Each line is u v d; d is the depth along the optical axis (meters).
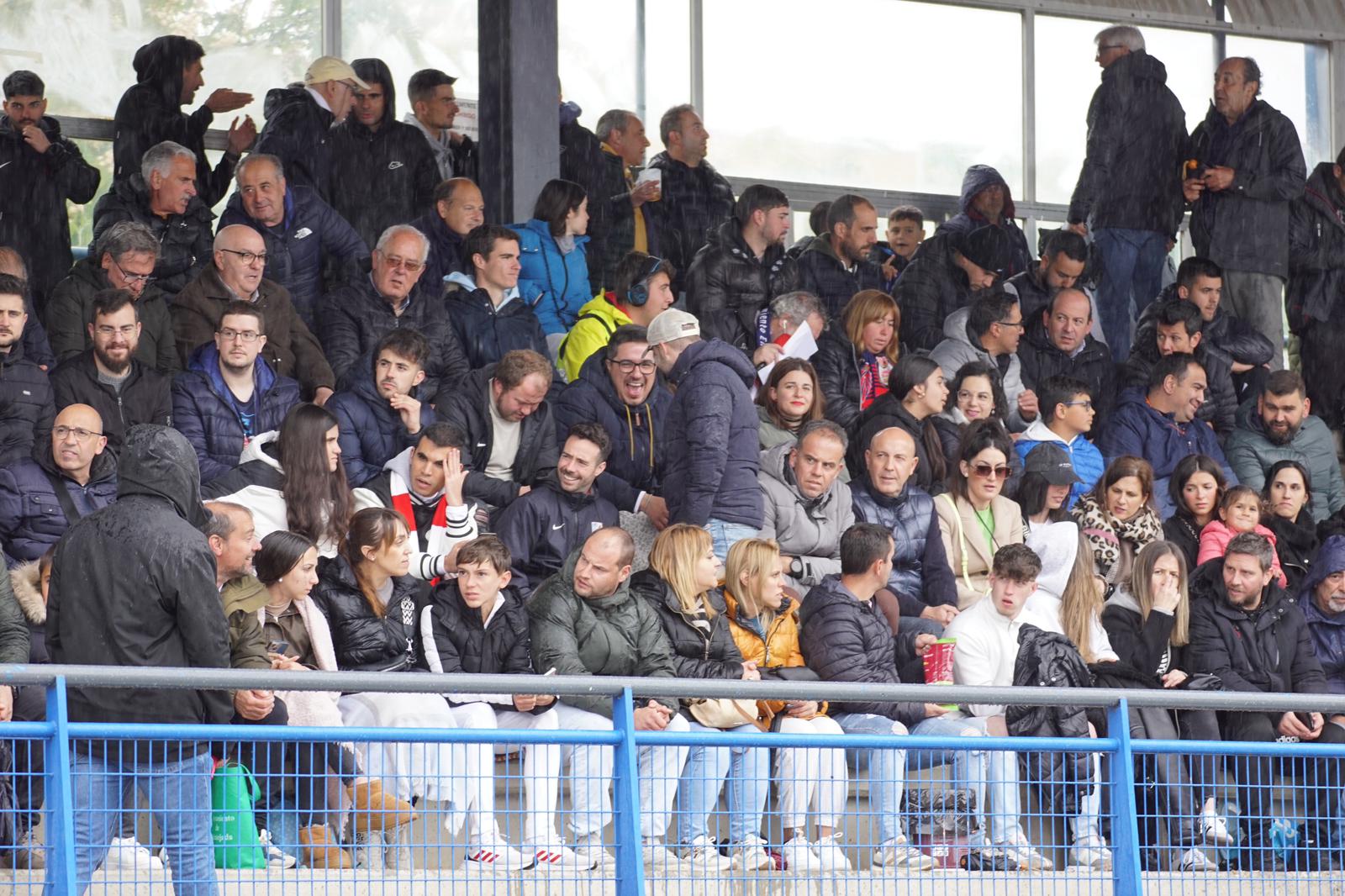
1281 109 53.50
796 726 28.33
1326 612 34.94
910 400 36.66
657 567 29.00
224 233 34.97
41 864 23.61
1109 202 46.41
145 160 37.53
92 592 21.31
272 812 22.34
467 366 36.88
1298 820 26.31
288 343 35.34
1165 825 28.88
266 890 21.56
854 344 38.56
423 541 31.41
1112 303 46.47
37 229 39.16
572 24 46.62
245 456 29.89
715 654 28.78
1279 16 53.44
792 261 40.31
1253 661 32.72
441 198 39.16
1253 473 42.03
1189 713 31.91
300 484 29.31
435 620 28.08
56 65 41.09
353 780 23.45
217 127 42.34
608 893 23.36
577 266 39.53
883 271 44.34
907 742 23.22
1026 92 51.00
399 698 26.53
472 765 24.91
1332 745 25.84
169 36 41.25
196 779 21.17
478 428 33.78
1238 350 43.75
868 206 42.50
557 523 32.34
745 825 24.09
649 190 42.97
